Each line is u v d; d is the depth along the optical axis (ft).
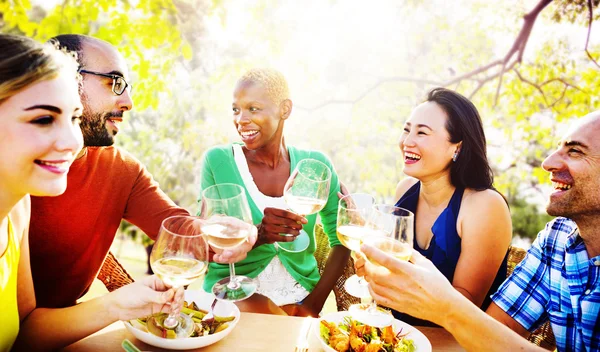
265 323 4.82
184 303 4.85
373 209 4.63
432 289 4.13
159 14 14.20
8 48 3.28
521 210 18.57
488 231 6.19
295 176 6.19
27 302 4.55
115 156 6.22
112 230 6.34
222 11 15.47
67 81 3.58
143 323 4.47
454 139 6.41
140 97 14.99
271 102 7.15
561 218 5.21
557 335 5.01
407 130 6.78
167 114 18.60
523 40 17.08
